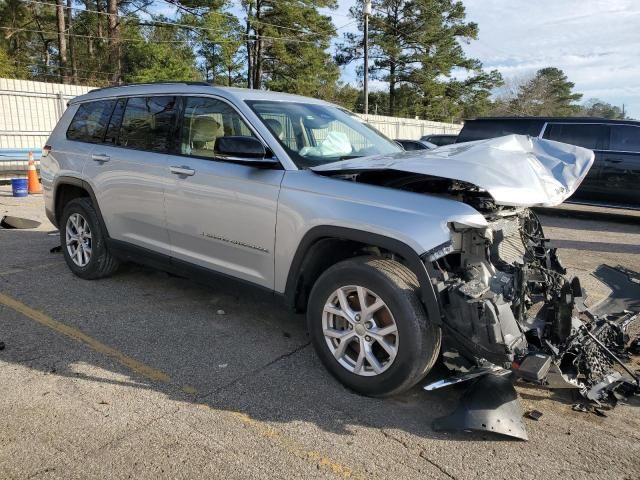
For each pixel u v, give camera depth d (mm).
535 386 3562
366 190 3330
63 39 36969
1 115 14641
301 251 3531
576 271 6617
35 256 6383
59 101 15734
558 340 3275
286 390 3420
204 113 4305
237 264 4027
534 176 3246
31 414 3061
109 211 5039
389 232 3104
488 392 3045
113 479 2557
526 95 74812
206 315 4641
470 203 3404
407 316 3037
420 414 3184
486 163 3186
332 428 3020
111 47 33906
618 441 2973
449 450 2852
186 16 38188
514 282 3191
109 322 4422
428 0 47656
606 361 3520
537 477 2654
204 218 4141
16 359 3715
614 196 10430
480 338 2904
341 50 50688
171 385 3447
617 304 4059
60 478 2551
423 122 33594
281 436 2934
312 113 4391
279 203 3637
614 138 10438
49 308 4688
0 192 11719
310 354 3951
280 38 41438
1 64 35062
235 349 3998
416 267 3012
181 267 4469
